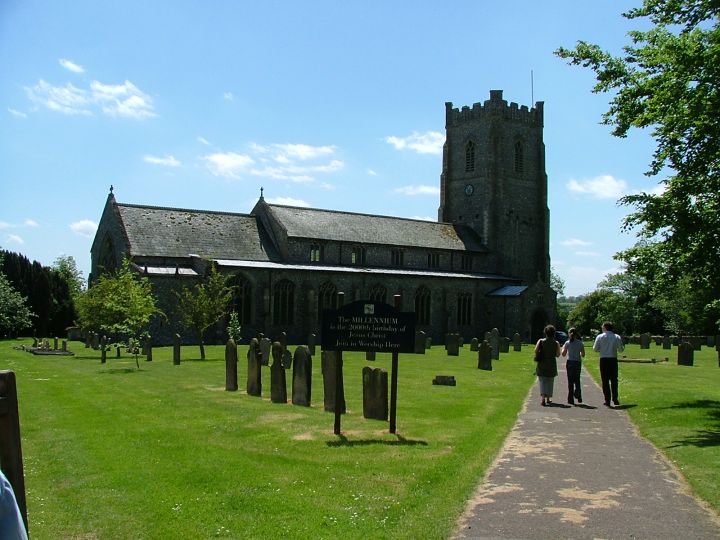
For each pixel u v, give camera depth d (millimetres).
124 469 12547
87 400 22078
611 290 98750
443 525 9281
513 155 88812
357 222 76938
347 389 25672
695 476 11672
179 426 17094
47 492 11227
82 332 69562
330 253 71312
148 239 61281
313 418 18359
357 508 10102
